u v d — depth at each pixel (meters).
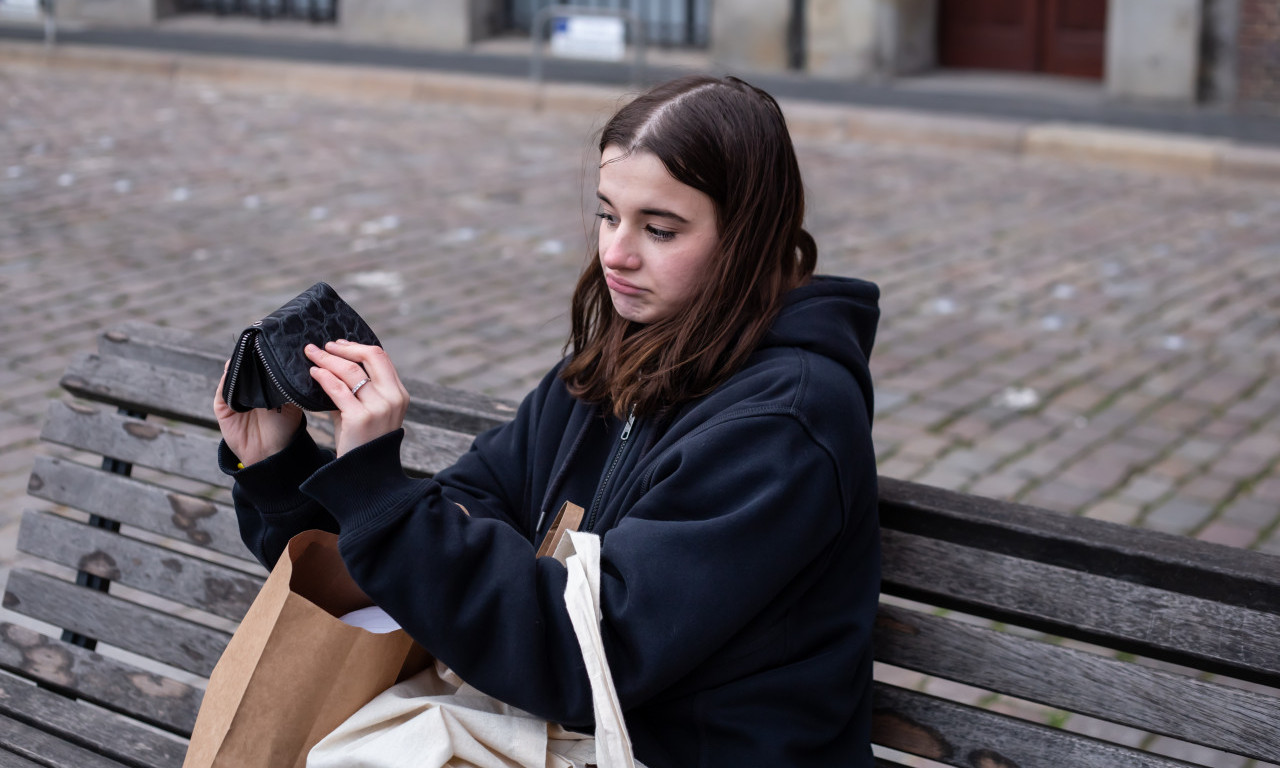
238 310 6.04
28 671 2.31
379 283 6.49
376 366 1.60
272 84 12.83
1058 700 1.76
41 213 7.69
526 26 14.90
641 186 1.65
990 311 6.20
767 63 12.83
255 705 1.60
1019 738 1.77
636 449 1.75
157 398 2.37
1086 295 6.47
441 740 1.58
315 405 1.62
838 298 1.75
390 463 1.58
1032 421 4.86
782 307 1.72
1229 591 1.66
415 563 1.55
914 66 12.62
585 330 1.91
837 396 1.63
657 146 1.63
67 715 2.20
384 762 1.57
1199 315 6.16
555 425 1.91
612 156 1.68
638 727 1.67
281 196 8.28
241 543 2.24
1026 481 4.35
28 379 5.04
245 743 1.61
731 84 1.69
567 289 6.45
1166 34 11.06
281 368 1.60
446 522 1.58
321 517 1.79
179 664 2.23
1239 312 6.20
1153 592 1.70
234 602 2.22
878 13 12.24
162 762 2.09
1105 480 4.35
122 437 2.37
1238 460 4.51
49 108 11.28
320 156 9.57
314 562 1.73
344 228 7.54
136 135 10.19
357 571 1.55
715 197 1.65
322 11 15.93
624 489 1.72
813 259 1.80
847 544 1.69
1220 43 10.93
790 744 1.61
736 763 1.62
